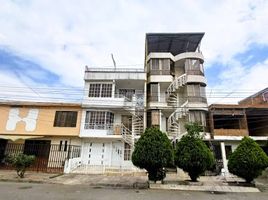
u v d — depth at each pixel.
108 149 18.77
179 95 21.88
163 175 10.66
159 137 10.85
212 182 11.08
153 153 10.33
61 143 18.56
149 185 10.18
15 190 8.62
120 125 18.89
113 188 9.80
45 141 18.64
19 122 18.73
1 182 10.72
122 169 16.53
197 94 20.48
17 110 19.03
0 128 18.50
